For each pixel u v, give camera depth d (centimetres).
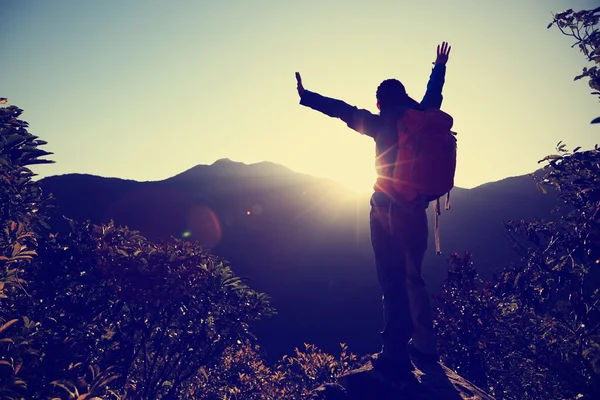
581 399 870
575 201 1030
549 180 1042
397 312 391
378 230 399
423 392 372
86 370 1153
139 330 1412
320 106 406
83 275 1343
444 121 360
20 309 1097
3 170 1127
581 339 934
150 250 1375
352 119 398
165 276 1305
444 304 1670
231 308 1439
